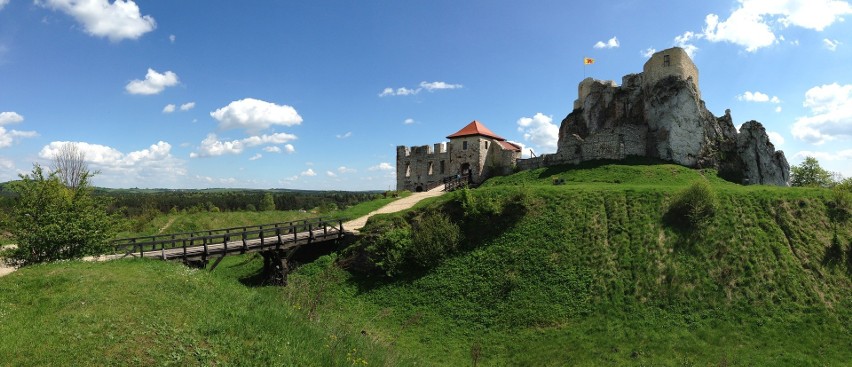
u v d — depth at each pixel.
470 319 23.83
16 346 11.09
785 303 21.75
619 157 49.44
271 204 81.75
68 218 21.44
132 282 16.27
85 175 23.47
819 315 20.94
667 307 22.34
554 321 22.55
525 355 20.50
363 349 15.80
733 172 48.25
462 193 33.12
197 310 14.72
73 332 12.08
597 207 30.81
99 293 14.88
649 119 52.19
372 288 28.41
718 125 53.00
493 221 31.50
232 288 18.52
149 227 47.22
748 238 25.80
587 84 62.03
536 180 48.66
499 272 26.88
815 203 28.44
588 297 23.67
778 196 29.33
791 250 25.08
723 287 23.00
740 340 19.98
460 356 20.88
